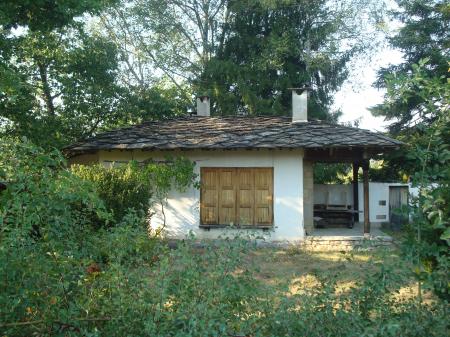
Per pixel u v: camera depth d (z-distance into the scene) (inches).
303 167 591.5
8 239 140.4
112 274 145.9
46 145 650.8
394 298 153.4
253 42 988.6
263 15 1001.5
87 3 522.0
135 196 443.5
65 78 734.5
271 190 552.7
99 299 145.1
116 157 573.9
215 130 600.1
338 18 975.0
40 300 140.9
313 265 426.0
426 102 184.9
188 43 1165.1
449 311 147.7
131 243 167.6
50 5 518.9
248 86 952.3
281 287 152.6
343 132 561.0
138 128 637.3
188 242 159.0
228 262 142.9
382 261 163.3
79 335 136.4
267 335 136.9
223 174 560.1
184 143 546.0
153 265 154.0
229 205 557.3
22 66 729.0
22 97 621.9
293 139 539.5
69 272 148.7
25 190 150.4
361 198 725.3
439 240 178.5
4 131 645.3
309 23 1009.5
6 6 482.3
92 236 181.5
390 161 764.6
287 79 955.3
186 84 1152.2
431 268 187.6
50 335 138.3
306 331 137.3
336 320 138.6
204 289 136.6
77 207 222.1
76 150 566.3
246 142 537.3
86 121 795.4
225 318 131.2
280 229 548.1
